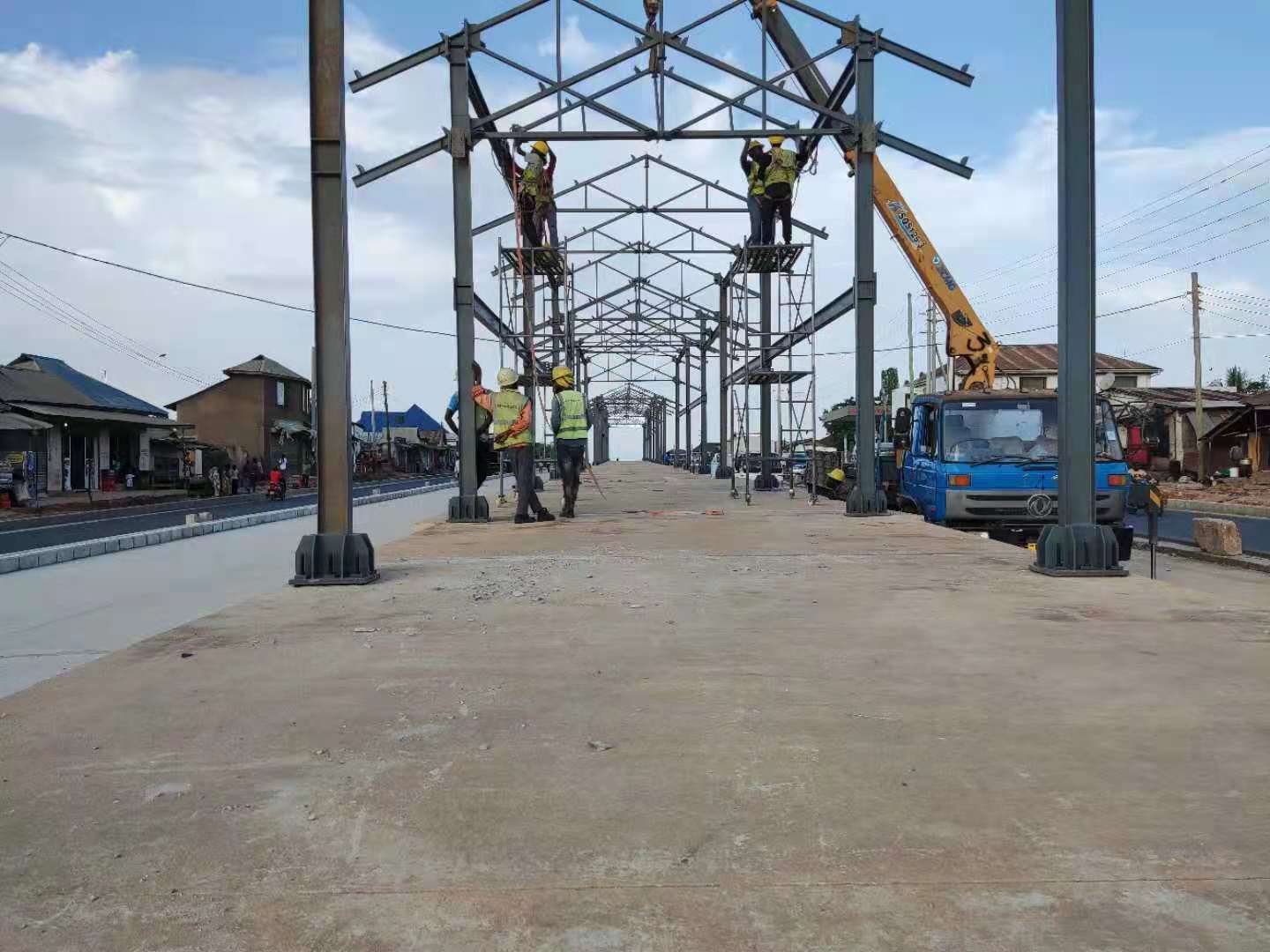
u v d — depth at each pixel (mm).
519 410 12180
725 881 2168
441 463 103062
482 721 3385
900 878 2170
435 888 2145
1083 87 6980
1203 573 11695
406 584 6695
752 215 18812
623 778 2807
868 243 13172
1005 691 3703
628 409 69625
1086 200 6977
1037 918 1988
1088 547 6855
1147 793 2643
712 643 4617
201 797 2688
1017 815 2502
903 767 2875
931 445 12664
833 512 14055
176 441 49594
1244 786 2689
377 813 2566
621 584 6543
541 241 18141
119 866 2260
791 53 15086
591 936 1937
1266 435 40156
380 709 3547
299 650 4559
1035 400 12156
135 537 11148
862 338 13180
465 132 12406
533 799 2656
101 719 3436
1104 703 3520
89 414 40219
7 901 2098
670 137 12344
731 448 29203
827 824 2463
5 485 30000
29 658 4711
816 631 4891
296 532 13305
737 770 2863
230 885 2164
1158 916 1991
